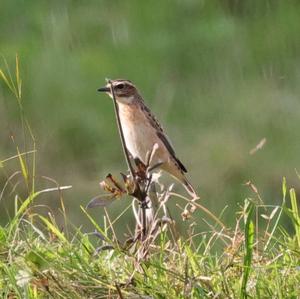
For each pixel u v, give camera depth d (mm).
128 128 10555
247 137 16500
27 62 17703
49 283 7227
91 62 17953
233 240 7676
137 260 7352
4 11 19000
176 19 19141
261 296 7219
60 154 15977
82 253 7609
